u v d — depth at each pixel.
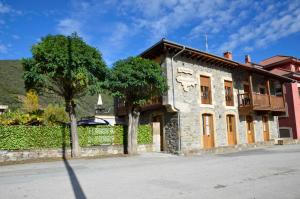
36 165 10.86
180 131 15.43
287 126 25.44
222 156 14.03
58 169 9.70
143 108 17.61
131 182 7.12
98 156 13.84
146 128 16.36
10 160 12.03
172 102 15.40
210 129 17.39
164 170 9.24
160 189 6.26
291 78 25.44
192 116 16.20
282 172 8.42
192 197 5.52
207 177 7.76
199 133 16.36
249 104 18.88
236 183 6.87
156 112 17.42
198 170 9.16
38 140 12.86
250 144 18.91
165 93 15.56
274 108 20.67
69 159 12.73
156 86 13.85
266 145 20.47
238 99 19.55
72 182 7.18
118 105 21.86
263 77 22.41
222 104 18.20
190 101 16.31
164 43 14.90
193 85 16.67
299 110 25.69
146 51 16.34
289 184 6.63
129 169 9.56
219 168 9.55
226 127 18.19
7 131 12.16
